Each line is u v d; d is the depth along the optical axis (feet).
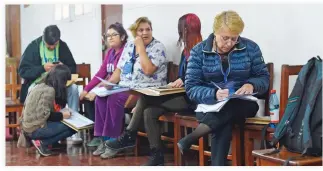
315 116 6.41
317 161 6.17
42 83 11.39
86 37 15.99
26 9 21.22
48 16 18.97
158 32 12.43
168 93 8.85
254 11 9.39
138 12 13.21
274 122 7.54
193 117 8.77
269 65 8.83
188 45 9.71
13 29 22.29
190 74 8.05
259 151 6.78
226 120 7.46
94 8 15.33
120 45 11.73
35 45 13.09
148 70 10.09
